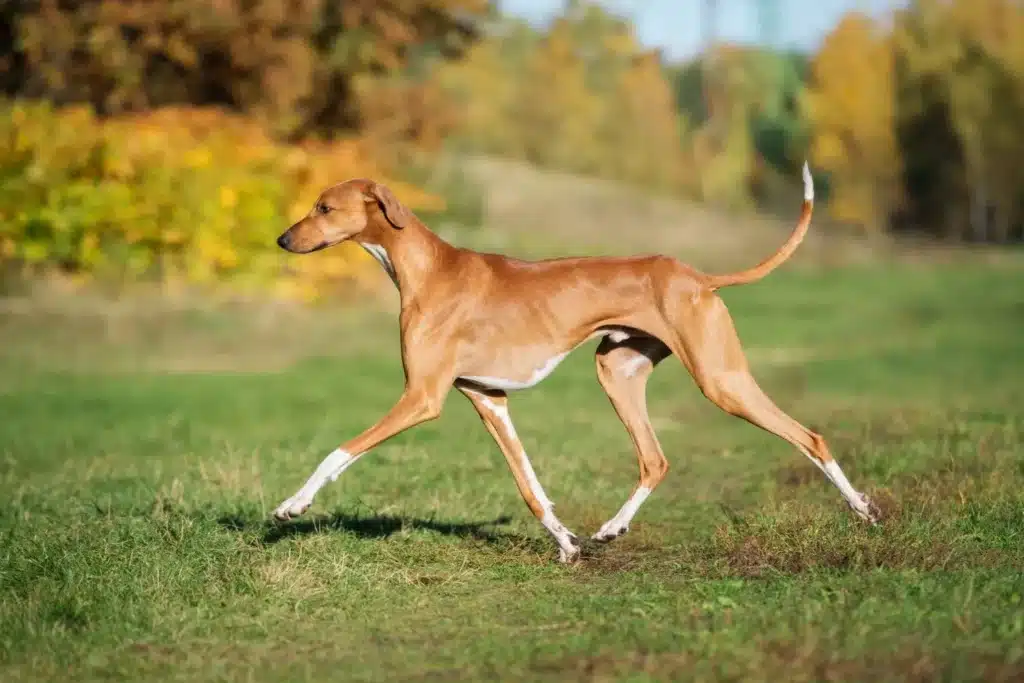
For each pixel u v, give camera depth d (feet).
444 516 29.91
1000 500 27.12
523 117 213.66
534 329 24.91
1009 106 222.28
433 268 25.29
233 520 28.02
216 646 20.22
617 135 225.76
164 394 53.26
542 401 53.88
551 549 26.50
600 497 32.78
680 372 65.62
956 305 102.37
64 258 69.67
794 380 60.18
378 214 25.57
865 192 232.12
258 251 76.23
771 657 17.61
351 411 49.21
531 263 25.52
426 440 42.52
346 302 80.94
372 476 35.29
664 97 237.25
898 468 33.86
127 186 71.41
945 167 231.50
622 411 26.48
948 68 224.74
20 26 86.38
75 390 54.13
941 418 43.57
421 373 24.89
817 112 233.35
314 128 103.55
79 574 23.07
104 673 19.06
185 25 87.30
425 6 102.47
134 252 71.31
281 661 19.33
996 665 16.94
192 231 72.74
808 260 142.92
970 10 224.94
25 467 38.01
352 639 20.43
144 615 21.40
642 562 25.31
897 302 105.19
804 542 24.27
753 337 80.69
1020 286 120.47
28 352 62.23
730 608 20.30
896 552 23.18
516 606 22.07
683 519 30.07
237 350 66.90
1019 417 43.09
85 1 86.38
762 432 45.01
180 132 79.36
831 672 16.94
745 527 26.61
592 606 21.31
